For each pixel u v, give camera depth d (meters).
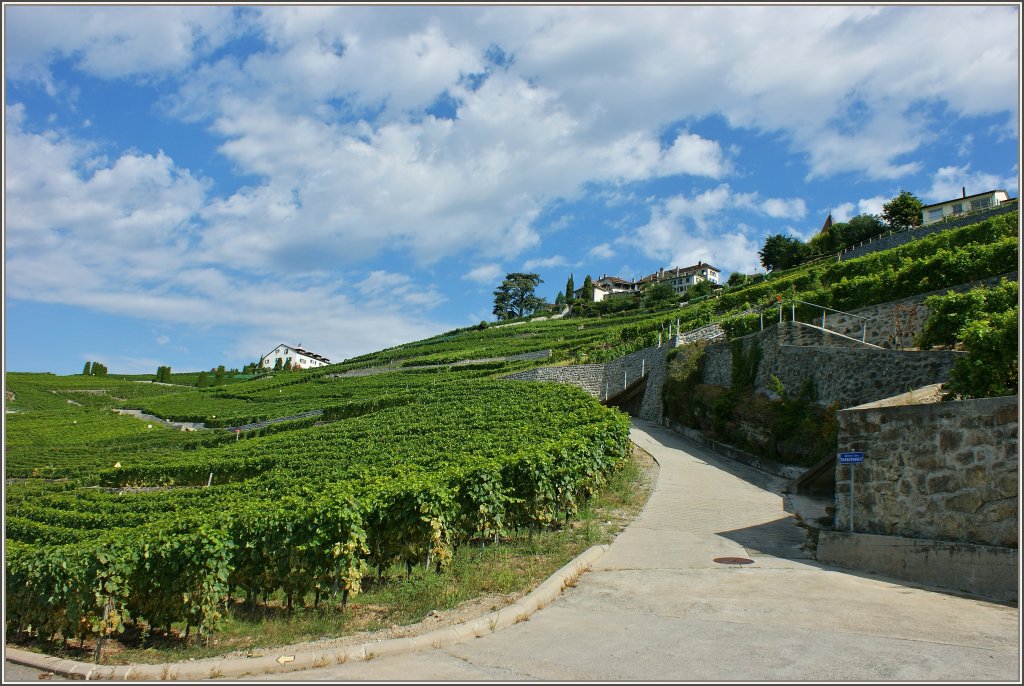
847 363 20.56
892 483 10.41
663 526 13.52
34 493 26.62
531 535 12.73
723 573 10.01
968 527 9.18
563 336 70.94
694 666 6.04
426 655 6.77
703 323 37.94
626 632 7.23
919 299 24.09
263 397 60.09
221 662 6.93
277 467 26.77
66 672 7.70
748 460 21.81
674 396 30.61
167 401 67.56
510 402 34.28
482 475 11.76
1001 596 8.51
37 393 74.12
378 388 51.91
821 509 14.64
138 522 18.02
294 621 8.31
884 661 6.10
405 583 9.68
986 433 9.09
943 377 17.48
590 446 15.98
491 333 86.75
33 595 9.45
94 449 41.09
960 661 6.09
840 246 77.19
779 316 27.53
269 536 8.94
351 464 24.31
